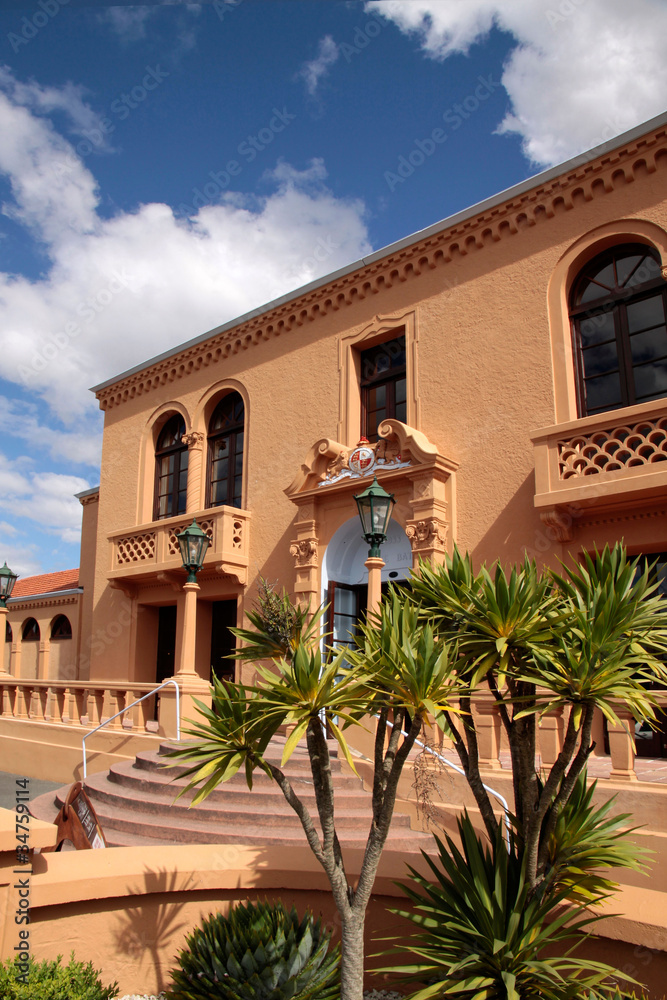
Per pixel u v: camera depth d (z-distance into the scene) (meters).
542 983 3.63
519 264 10.59
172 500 16.02
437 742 7.29
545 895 4.02
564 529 9.20
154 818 7.27
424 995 3.54
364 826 6.73
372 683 3.85
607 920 4.05
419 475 10.48
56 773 12.29
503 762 7.67
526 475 9.96
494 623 4.03
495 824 4.15
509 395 10.36
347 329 12.75
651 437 8.70
